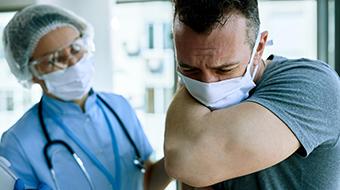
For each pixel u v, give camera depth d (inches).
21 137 53.0
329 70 32.3
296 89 29.6
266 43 33.9
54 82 54.9
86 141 55.3
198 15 27.8
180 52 29.7
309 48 78.7
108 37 81.7
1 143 53.6
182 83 37.3
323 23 76.7
